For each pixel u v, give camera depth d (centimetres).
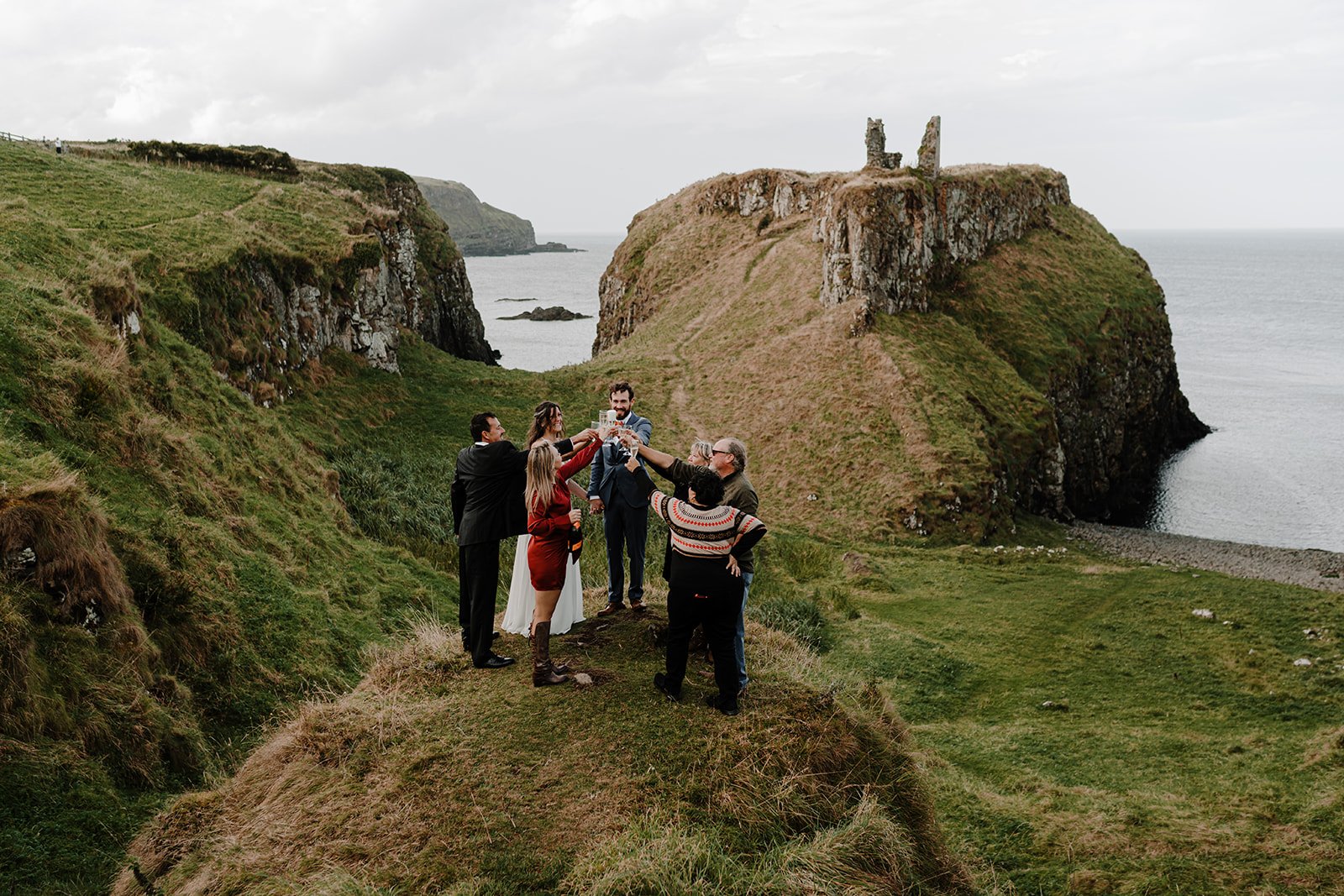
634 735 743
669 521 778
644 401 5331
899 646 2302
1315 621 2431
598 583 2266
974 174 6969
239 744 1116
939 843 799
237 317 3212
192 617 1252
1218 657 2208
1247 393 8762
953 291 6228
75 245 2189
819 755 765
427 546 2525
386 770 714
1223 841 1148
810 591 2923
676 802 674
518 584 922
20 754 827
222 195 4372
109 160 4750
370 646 1493
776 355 5488
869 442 4512
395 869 616
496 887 591
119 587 1121
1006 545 4025
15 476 1059
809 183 7744
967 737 1706
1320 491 5638
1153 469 6344
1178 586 2898
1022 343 5891
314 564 1811
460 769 705
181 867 675
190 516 1551
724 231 8356
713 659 823
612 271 9756
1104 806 1302
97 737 921
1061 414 5672
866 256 5497
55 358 1533
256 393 3136
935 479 4191
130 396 1681
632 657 888
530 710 777
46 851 750
